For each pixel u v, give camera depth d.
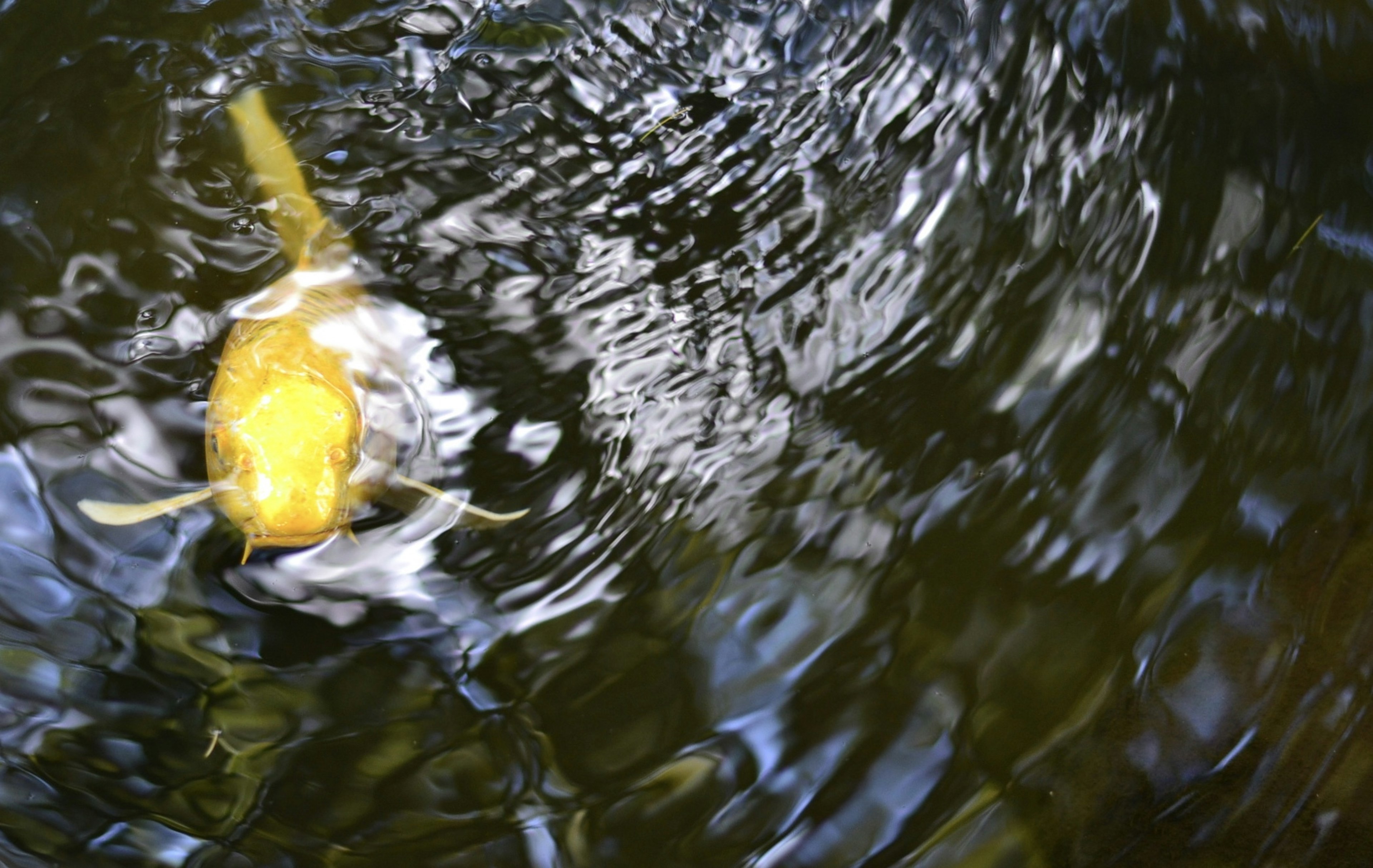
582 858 1.61
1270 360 1.79
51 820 1.60
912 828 1.62
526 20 1.97
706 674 1.67
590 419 1.76
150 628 1.67
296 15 1.97
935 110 1.92
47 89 1.92
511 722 1.65
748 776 1.64
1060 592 1.71
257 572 1.69
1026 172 1.89
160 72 1.93
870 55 1.96
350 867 1.60
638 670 1.67
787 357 1.80
